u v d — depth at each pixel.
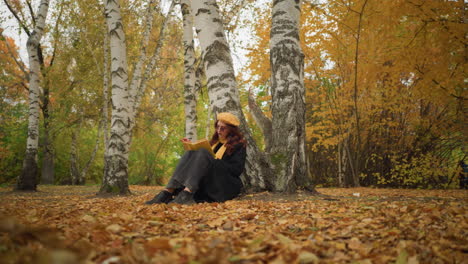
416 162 11.67
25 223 1.91
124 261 1.25
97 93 16.08
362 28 9.62
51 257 1.12
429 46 8.24
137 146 21.95
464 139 11.20
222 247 1.52
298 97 5.30
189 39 10.27
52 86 16.77
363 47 10.27
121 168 7.53
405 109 11.98
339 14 9.83
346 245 1.76
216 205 3.63
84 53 15.48
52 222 2.26
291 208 3.38
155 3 12.05
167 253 1.38
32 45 9.80
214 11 5.61
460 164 11.80
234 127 4.65
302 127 5.26
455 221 2.34
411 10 7.73
